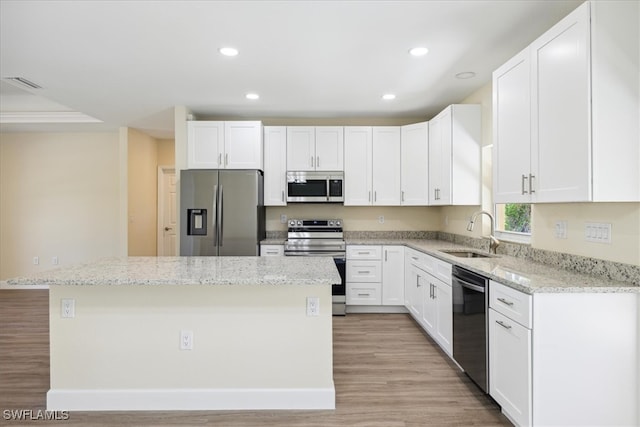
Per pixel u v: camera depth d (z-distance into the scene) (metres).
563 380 1.83
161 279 2.00
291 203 4.89
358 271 4.41
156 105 4.27
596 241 2.10
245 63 3.05
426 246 3.86
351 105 4.30
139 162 5.75
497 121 2.57
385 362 2.98
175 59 2.96
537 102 2.11
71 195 5.76
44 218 5.75
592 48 1.73
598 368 1.83
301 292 2.29
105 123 5.16
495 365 2.19
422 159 4.36
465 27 2.46
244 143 4.41
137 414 2.21
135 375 2.27
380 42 2.67
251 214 4.21
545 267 2.43
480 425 2.12
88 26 2.43
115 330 2.26
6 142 5.74
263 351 2.29
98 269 2.32
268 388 2.29
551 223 2.51
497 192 2.57
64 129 5.54
